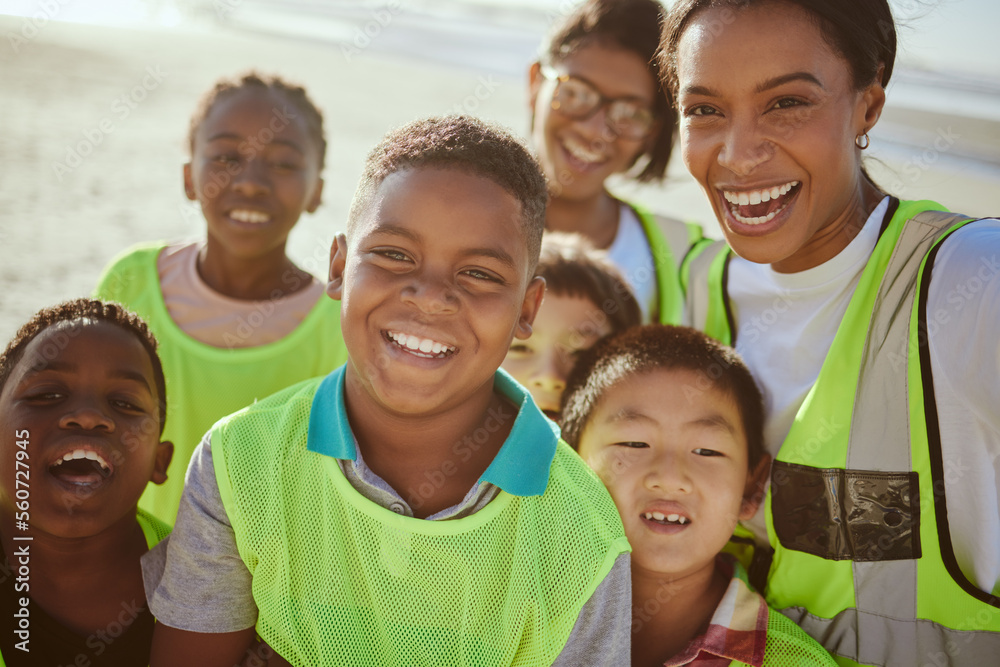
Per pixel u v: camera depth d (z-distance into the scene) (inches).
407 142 72.3
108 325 88.6
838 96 78.5
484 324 69.8
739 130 79.4
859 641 84.5
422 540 71.2
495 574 72.9
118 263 121.4
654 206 325.7
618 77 134.6
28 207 252.8
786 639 83.5
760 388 92.4
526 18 1074.1
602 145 137.4
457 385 70.9
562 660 73.2
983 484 78.9
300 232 266.7
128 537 89.1
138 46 568.4
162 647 76.0
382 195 70.6
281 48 663.8
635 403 88.6
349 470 72.7
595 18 135.4
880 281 82.0
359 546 72.1
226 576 74.9
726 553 95.0
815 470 84.5
